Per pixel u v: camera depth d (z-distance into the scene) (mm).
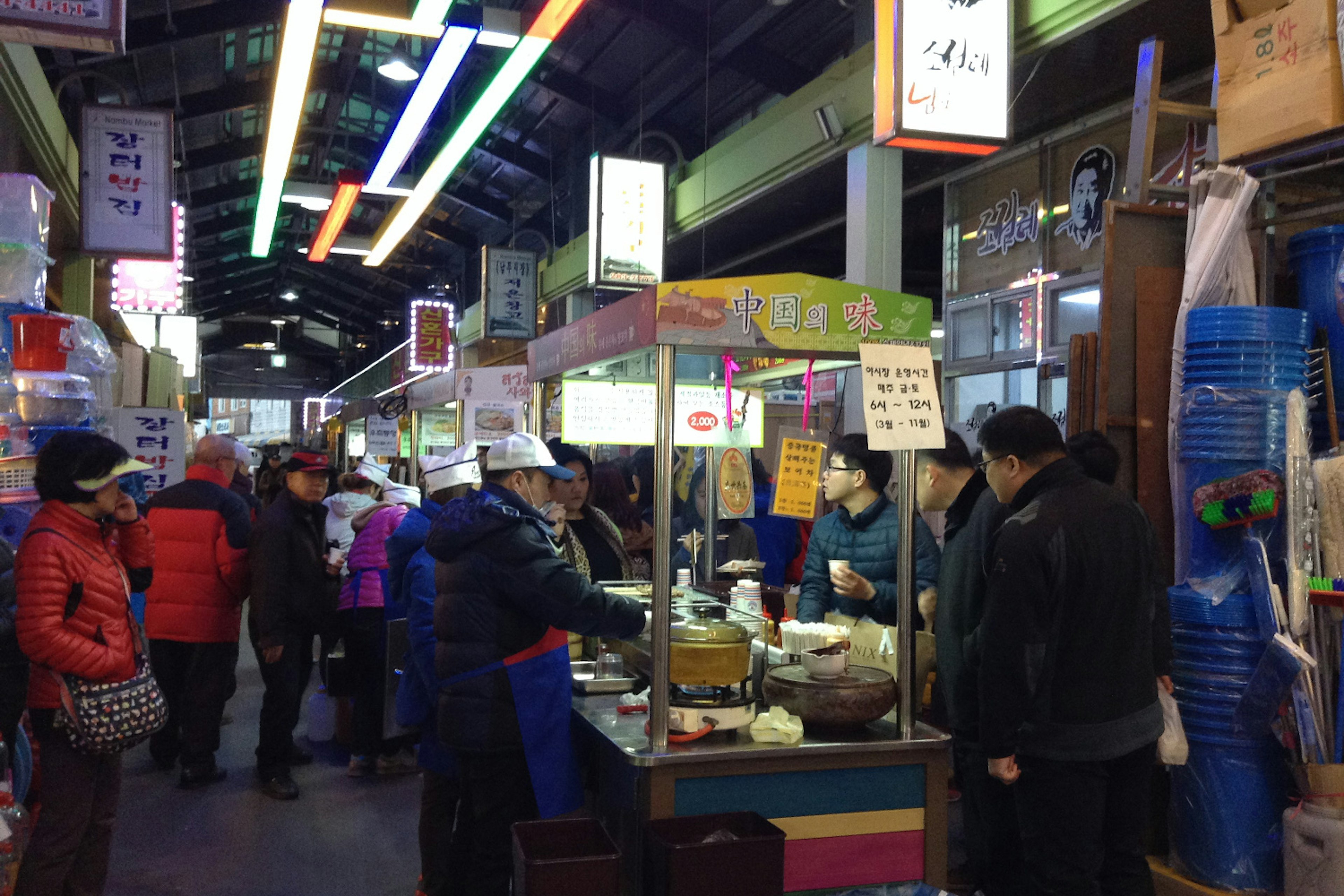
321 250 11391
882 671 2600
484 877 2594
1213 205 3322
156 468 6070
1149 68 3523
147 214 6719
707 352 2410
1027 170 6078
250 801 4262
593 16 9055
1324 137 3061
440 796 3029
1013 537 2215
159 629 4418
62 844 2576
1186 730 2998
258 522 4352
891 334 2518
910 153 6414
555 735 2555
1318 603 2820
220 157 12320
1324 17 3027
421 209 9461
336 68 11445
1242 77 3307
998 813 2867
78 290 9125
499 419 5586
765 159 7551
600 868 2045
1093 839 2225
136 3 7539
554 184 13289
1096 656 2205
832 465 3557
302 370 38719
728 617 2908
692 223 8930
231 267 22922
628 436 3871
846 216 8000
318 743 5273
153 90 9859
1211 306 3262
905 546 2494
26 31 3375
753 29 8094
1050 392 5715
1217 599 2965
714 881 2039
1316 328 3223
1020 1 4961
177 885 3381
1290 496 2881
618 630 2531
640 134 9391
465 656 2551
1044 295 5805
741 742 2389
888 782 2418
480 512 2533
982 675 2217
